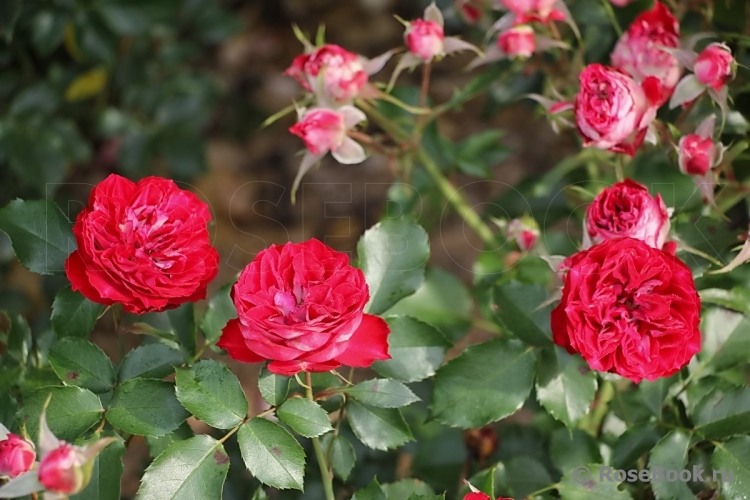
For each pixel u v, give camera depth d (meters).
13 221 0.79
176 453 0.75
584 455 0.83
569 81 0.93
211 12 1.23
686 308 0.75
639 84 0.83
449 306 0.91
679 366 0.75
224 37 1.22
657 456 0.78
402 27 1.79
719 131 0.84
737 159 0.89
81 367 0.77
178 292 0.76
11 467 0.71
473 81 0.94
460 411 0.80
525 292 0.82
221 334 0.78
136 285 0.75
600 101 0.81
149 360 0.78
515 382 0.81
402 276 0.81
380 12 1.82
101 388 0.78
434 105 1.65
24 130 1.09
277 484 0.75
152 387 0.76
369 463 0.91
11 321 0.84
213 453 0.75
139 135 1.19
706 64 0.81
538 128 1.61
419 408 0.98
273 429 0.75
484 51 0.97
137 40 1.21
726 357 0.82
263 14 1.85
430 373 0.80
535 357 0.81
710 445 0.81
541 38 0.89
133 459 1.17
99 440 0.72
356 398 0.78
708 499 0.81
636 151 0.86
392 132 0.92
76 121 1.25
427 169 0.99
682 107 0.85
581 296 0.75
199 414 0.75
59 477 0.69
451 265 1.40
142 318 0.82
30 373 0.82
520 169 1.55
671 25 0.85
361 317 0.74
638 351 0.75
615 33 0.95
